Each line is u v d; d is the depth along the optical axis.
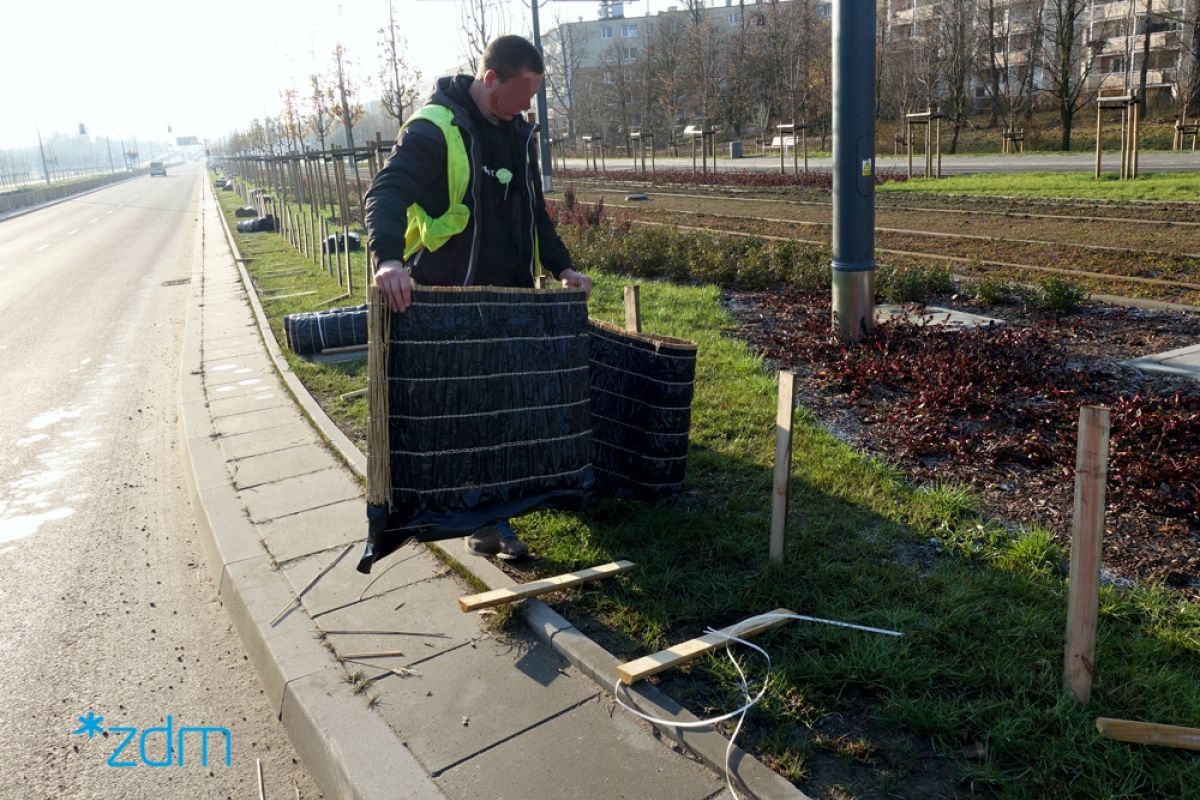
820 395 6.40
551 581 3.76
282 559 4.44
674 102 60.72
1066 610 3.41
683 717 2.92
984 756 2.67
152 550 5.07
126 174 116.38
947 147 43.72
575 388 3.62
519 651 3.46
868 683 3.01
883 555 3.98
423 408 3.27
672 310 9.60
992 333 7.38
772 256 11.30
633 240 13.45
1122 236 12.58
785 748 2.74
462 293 3.28
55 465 6.65
